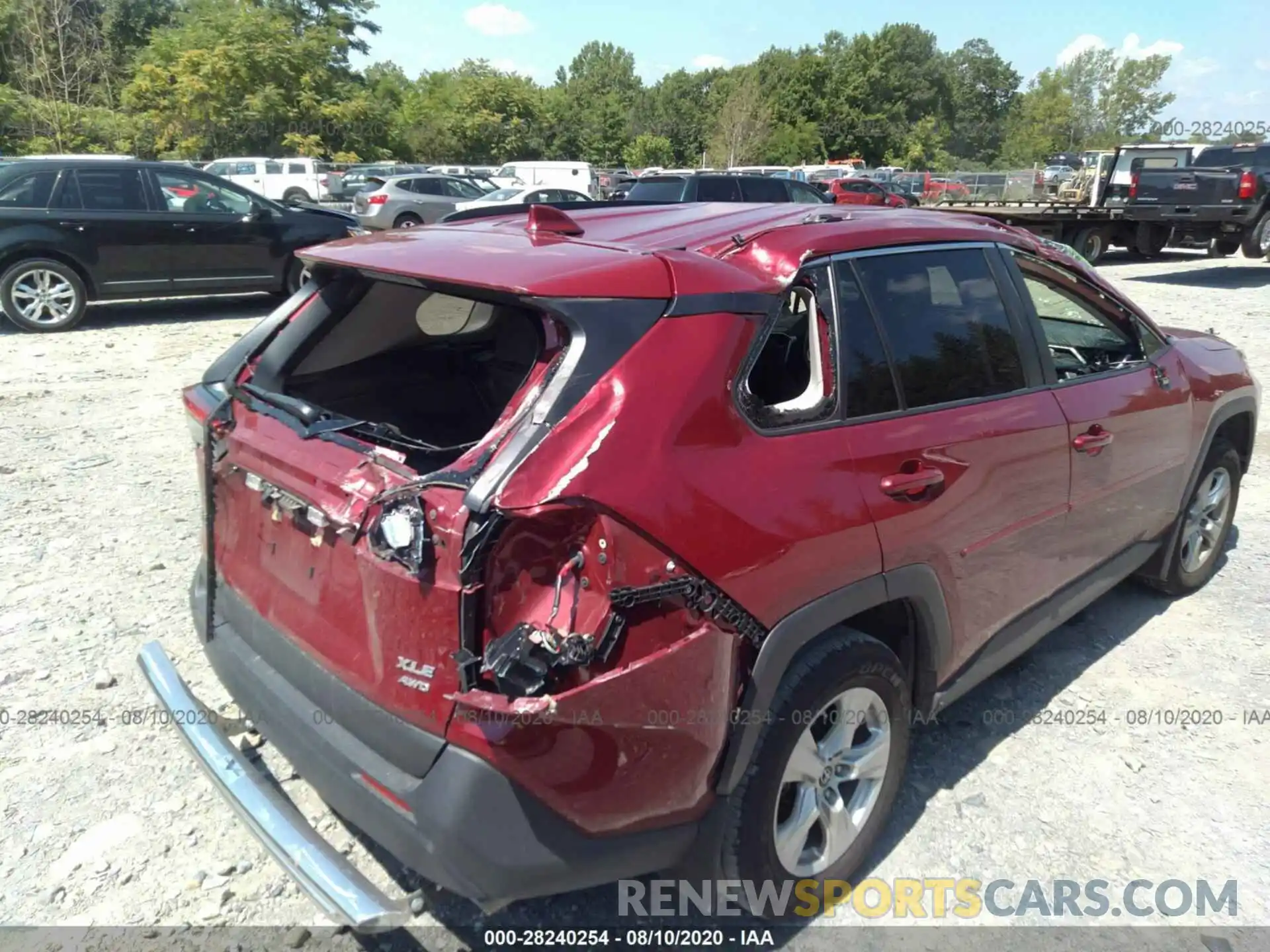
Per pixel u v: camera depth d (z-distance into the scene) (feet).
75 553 15.74
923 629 9.23
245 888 8.95
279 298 42.78
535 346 11.12
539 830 6.52
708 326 7.45
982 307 10.20
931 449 8.92
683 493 6.90
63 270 33.94
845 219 9.62
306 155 149.79
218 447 8.86
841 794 8.97
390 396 10.91
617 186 118.21
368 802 6.91
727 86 298.56
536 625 6.46
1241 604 14.82
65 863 9.14
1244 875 9.36
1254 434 15.49
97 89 131.23
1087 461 11.15
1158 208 52.70
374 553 6.75
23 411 24.02
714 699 7.16
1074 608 11.98
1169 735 11.50
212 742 8.23
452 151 210.38
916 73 301.43
